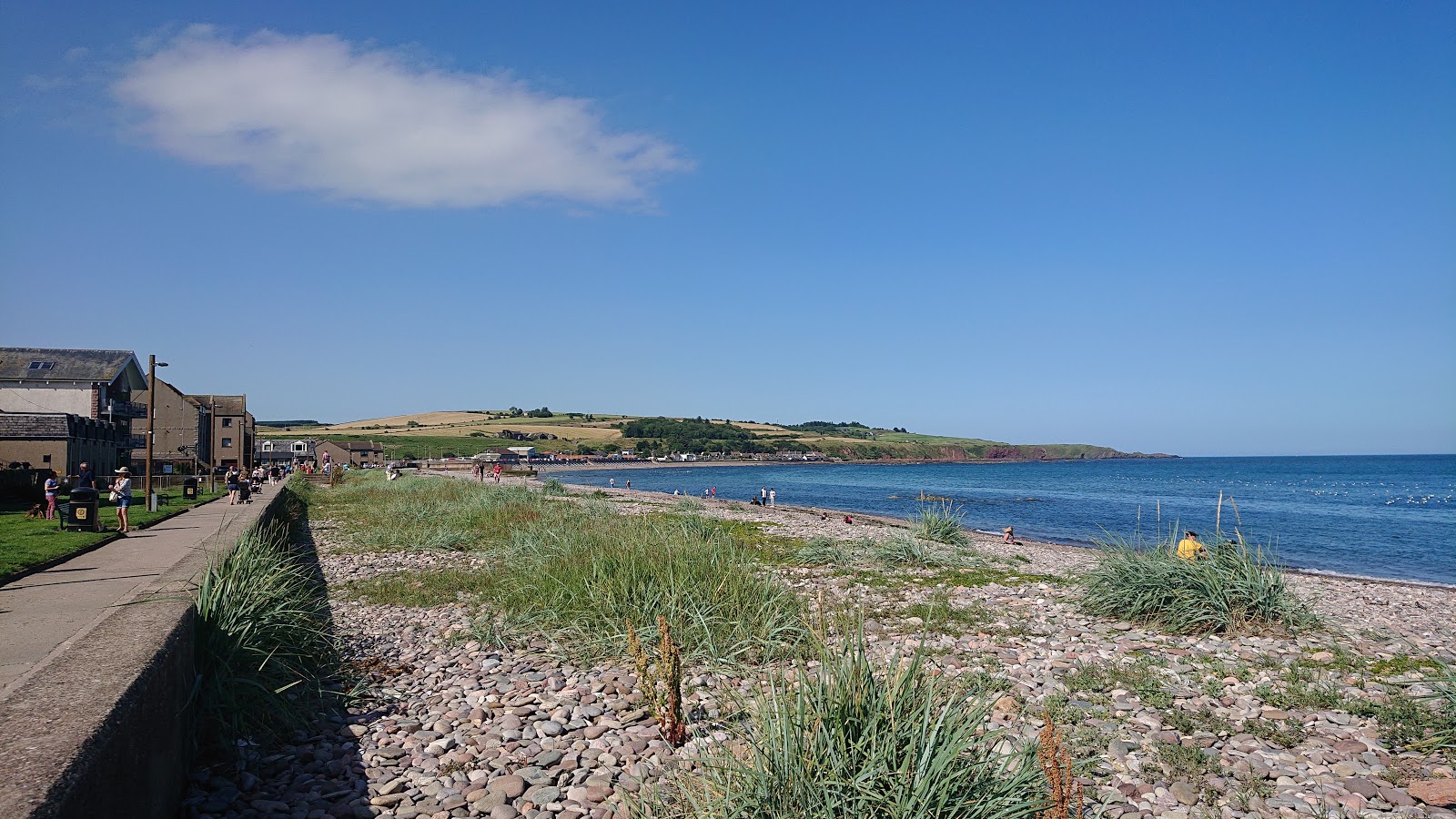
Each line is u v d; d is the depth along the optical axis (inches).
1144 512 2060.8
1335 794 221.3
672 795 206.5
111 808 137.2
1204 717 279.7
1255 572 431.5
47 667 165.3
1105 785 225.0
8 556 510.9
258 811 200.5
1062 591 536.1
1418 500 2591.0
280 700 261.3
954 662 342.0
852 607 458.0
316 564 661.9
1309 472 5664.4
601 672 333.4
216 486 1806.1
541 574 461.4
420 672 337.1
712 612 374.0
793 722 187.5
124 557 536.1
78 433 1743.4
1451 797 212.4
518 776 223.9
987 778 182.4
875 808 171.0
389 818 200.5
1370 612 525.7
